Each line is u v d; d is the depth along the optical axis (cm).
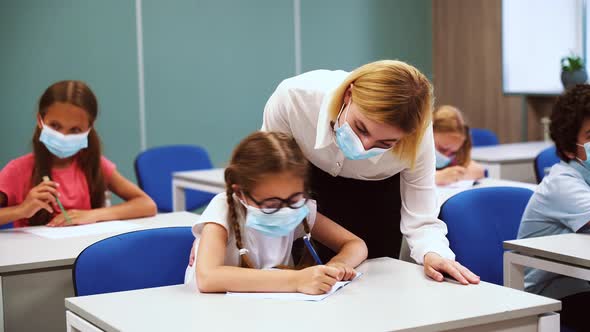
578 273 187
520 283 205
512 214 233
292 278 156
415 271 173
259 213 160
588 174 220
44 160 256
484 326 141
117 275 186
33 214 243
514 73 564
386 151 167
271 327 133
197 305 149
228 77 565
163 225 251
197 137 561
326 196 208
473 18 596
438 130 329
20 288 201
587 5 508
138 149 541
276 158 157
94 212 257
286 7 580
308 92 176
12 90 497
